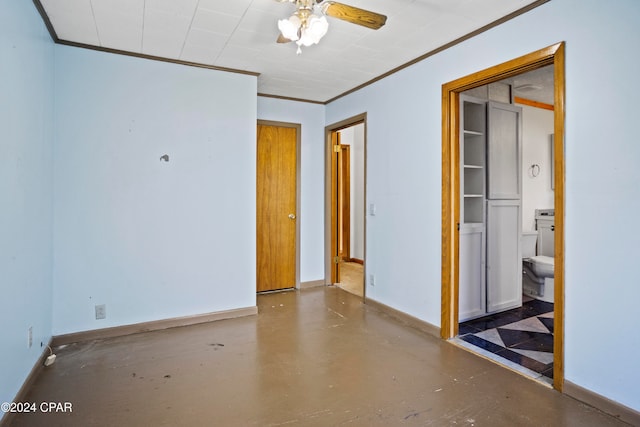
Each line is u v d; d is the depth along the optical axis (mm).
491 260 3570
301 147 4664
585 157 2057
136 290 3125
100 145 2967
